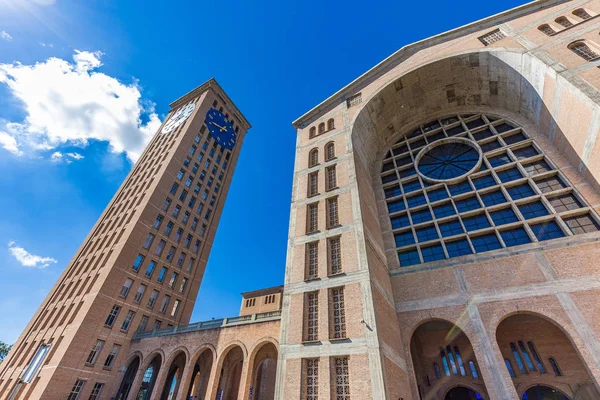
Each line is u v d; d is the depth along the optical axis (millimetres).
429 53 29406
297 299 19844
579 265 17453
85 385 30250
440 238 23469
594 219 18969
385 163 32062
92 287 36531
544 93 22656
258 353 29312
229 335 26938
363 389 14633
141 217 41938
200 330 29656
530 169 23484
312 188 26547
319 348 17031
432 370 21953
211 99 65188
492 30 26969
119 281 36938
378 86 30375
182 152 52875
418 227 25359
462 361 21484
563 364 18641
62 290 41312
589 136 19078
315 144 30000
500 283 18953
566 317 16016
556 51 21703
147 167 55094
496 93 28047
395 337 19000
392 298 21656
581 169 20641
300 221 24219
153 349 32062
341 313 18078
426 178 28000
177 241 46844
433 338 23203
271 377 37375
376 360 15102
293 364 17141
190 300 45281
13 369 34656
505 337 21062
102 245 43531
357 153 27422
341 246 20766
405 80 29359
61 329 34000
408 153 30812
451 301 19672
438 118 32062
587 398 17062
